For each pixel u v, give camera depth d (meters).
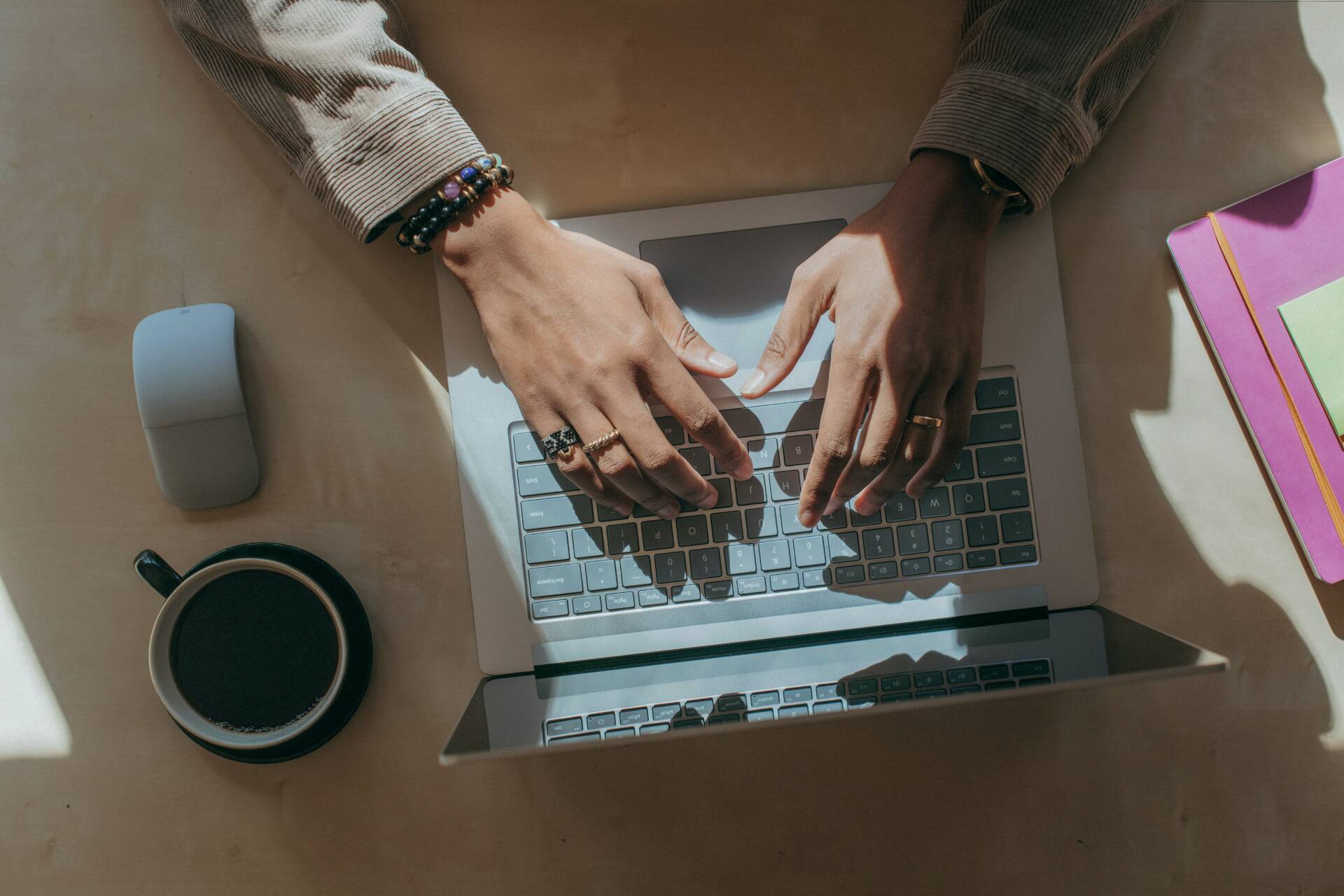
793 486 0.66
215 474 0.67
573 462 0.64
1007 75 0.63
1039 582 0.67
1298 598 0.69
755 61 0.71
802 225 0.69
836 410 0.63
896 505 0.66
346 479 0.70
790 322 0.65
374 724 0.69
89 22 0.71
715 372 0.65
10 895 0.67
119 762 0.68
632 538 0.66
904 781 0.69
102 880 0.68
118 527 0.70
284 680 0.65
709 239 0.69
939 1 0.71
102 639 0.69
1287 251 0.68
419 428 0.70
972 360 0.64
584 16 0.71
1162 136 0.71
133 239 0.70
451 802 0.69
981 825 0.69
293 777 0.68
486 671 0.66
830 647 0.65
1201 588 0.70
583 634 0.66
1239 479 0.70
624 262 0.66
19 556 0.69
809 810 0.69
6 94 0.71
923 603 0.66
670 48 0.71
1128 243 0.71
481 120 0.71
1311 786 0.69
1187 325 0.71
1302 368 0.68
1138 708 0.69
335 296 0.70
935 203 0.64
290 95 0.64
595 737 0.54
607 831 0.69
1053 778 0.69
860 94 0.71
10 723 0.68
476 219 0.64
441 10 0.71
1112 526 0.70
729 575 0.66
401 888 0.68
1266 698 0.69
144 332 0.66
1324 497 0.67
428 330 0.70
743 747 0.69
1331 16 0.71
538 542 0.66
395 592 0.69
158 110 0.71
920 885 0.69
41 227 0.71
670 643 0.66
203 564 0.67
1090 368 0.70
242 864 0.68
